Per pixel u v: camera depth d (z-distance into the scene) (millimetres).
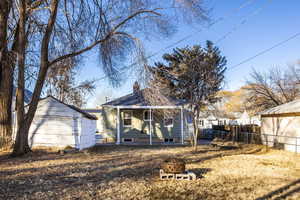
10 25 12875
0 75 12523
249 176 7066
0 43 11141
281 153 12680
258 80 27891
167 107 17922
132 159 10555
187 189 5656
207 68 14711
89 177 6883
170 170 6637
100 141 20594
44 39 11297
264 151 13898
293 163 9516
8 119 12500
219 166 8727
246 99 31031
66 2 12922
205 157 11227
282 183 6230
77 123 13773
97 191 5449
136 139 20297
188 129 20500
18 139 10969
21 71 11000
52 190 5520
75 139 13641
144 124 20469
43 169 7996
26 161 9602
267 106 27406
